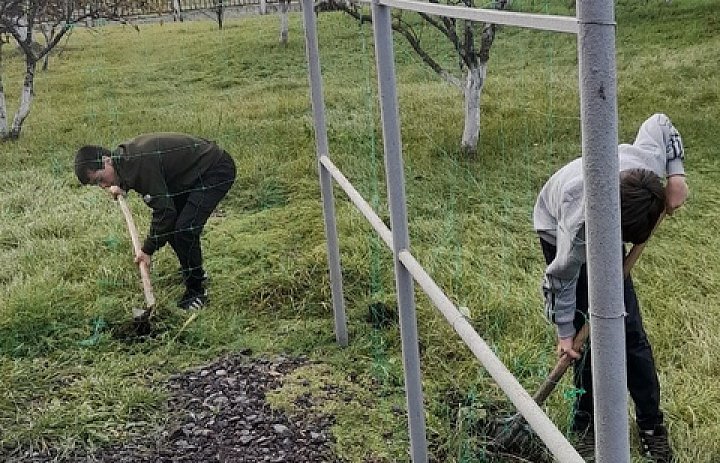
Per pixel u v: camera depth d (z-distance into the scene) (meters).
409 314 2.53
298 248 5.12
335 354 3.95
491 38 6.52
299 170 6.69
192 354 4.01
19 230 5.65
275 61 11.95
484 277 4.43
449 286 4.34
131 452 3.21
